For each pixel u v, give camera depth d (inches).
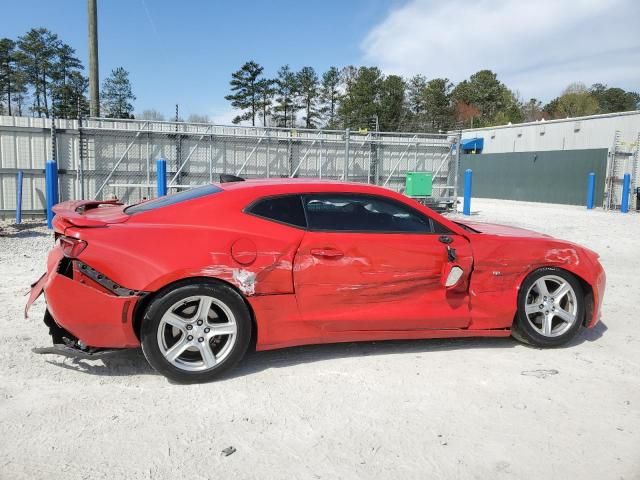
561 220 689.0
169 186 590.2
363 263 158.7
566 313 179.8
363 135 724.7
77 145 564.4
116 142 585.0
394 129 2459.4
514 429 125.0
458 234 171.6
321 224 159.0
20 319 199.2
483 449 116.0
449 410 133.9
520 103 3304.6
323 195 162.6
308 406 134.6
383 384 148.7
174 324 142.7
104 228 142.7
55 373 151.7
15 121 533.6
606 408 136.6
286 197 159.0
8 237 402.9
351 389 145.1
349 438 119.4
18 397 136.1
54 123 525.3
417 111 2913.4
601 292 184.4
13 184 538.3
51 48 2235.5
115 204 191.0
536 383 151.3
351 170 713.6
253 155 656.4
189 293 141.9
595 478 106.1
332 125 2502.5
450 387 147.5
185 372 144.3
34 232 432.8
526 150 1259.2
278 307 152.1
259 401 136.9
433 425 126.1
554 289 181.9
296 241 153.6
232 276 145.3
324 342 160.7
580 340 191.3
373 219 164.7
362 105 2416.3
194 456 111.1
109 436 118.3
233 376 152.5
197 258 142.8
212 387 144.9
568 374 158.6
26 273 282.0
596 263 183.8
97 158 578.6
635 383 152.8
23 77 2192.4
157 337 140.6
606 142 1042.1
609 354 176.6
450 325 169.6
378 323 161.8
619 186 967.0
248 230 150.8
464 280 168.9
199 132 614.5
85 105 2018.9
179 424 124.3
